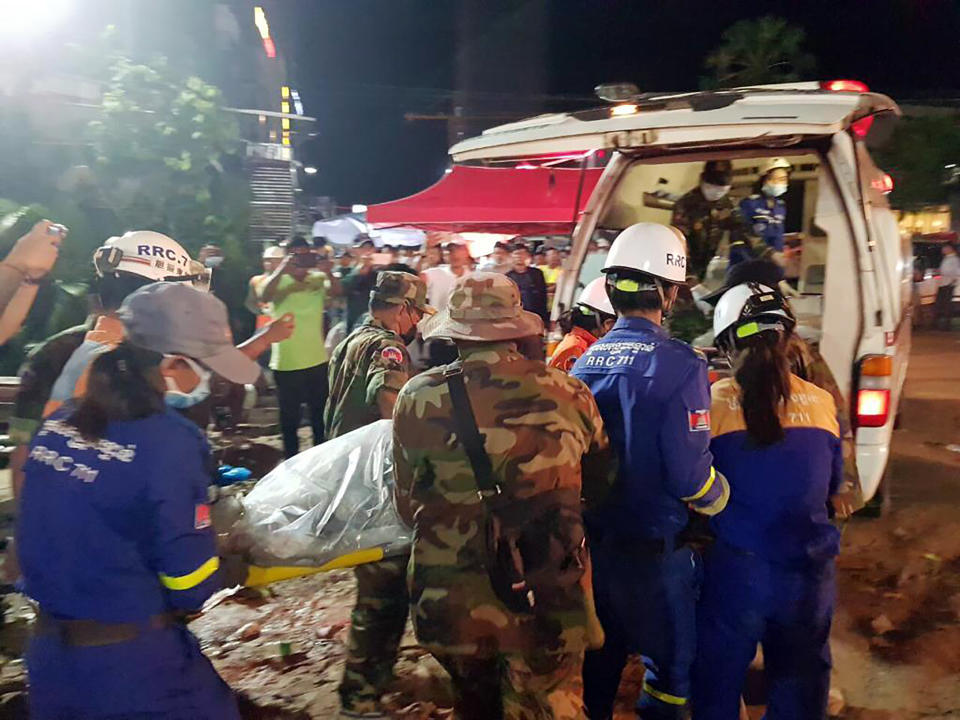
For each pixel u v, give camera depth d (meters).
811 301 4.66
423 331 2.36
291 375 6.30
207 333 2.08
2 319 3.24
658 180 5.73
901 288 5.46
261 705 3.33
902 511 5.52
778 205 5.25
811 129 3.65
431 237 12.15
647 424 2.44
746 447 2.47
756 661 3.61
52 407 2.63
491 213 11.46
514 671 2.18
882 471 4.34
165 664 1.98
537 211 11.41
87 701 1.92
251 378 2.14
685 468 2.38
